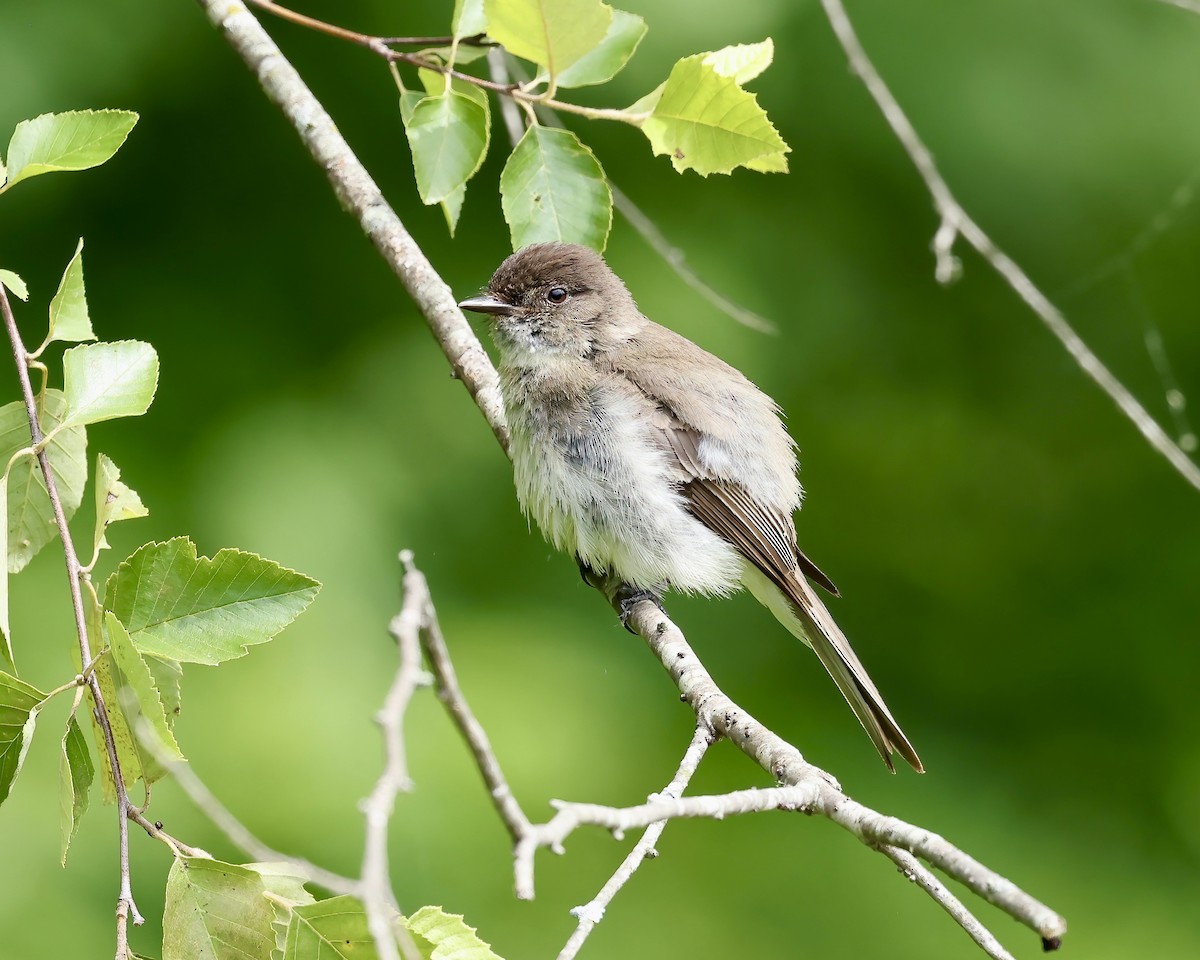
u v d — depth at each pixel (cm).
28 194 1191
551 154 706
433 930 467
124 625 504
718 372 928
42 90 1123
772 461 912
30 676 981
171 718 509
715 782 1146
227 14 821
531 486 876
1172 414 1412
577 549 872
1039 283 1309
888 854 538
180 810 967
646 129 693
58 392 576
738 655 1270
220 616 509
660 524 859
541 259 893
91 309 1180
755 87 1191
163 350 1185
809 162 1241
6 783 491
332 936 458
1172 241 1324
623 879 497
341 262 1234
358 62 1196
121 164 1206
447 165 677
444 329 812
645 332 930
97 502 529
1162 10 1227
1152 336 1354
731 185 1252
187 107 1202
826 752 1234
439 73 720
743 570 913
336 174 806
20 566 575
